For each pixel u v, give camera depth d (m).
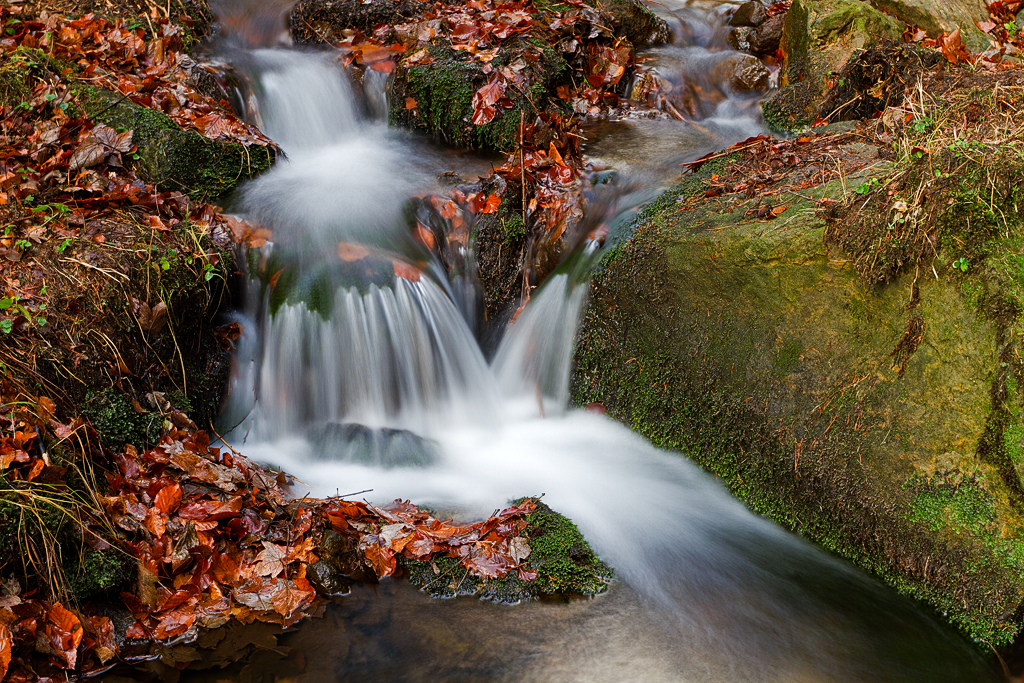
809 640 3.47
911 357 3.71
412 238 5.28
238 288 4.85
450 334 5.02
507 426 4.97
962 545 3.49
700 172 5.30
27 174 4.63
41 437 3.46
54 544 3.16
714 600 3.67
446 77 6.04
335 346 4.71
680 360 4.50
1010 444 3.38
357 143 6.39
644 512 4.20
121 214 4.59
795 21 6.91
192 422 4.16
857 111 6.21
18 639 2.96
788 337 4.09
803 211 4.28
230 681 3.05
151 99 5.52
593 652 3.33
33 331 3.73
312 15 7.11
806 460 4.00
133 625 3.23
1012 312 3.39
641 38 7.70
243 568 3.45
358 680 3.10
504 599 3.54
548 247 5.27
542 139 5.92
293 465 4.42
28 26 5.88
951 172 3.80
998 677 3.31
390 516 3.85
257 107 6.32
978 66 5.54
